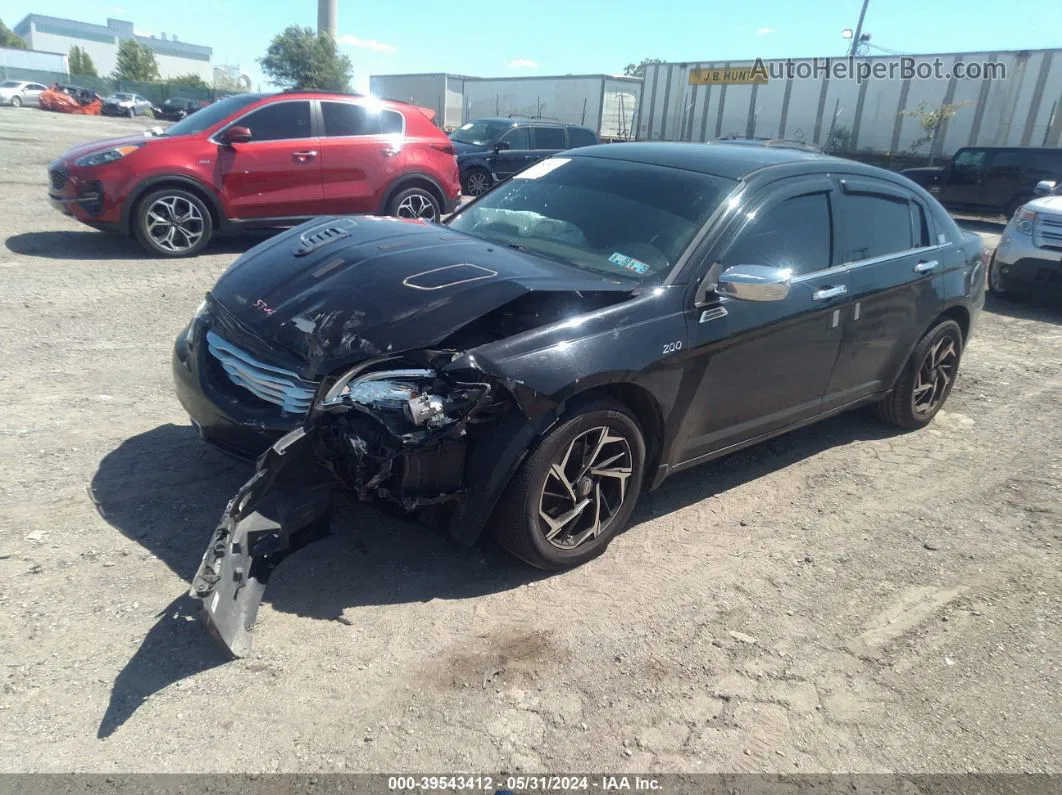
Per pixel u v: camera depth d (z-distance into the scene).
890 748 2.62
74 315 6.30
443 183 10.32
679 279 3.57
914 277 4.72
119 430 4.37
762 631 3.16
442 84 39.78
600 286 3.40
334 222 4.20
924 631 3.24
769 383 4.02
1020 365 7.02
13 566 3.11
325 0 51.69
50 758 2.30
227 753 2.38
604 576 3.45
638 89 34.56
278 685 2.66
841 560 3.72
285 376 3.13
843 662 3.02
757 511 4.16
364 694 2.65
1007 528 4.12
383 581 3.27
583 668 2.86
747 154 4.43
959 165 18.39
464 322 3.06
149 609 2.95
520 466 3.10
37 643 2.73
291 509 3.02
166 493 3.74
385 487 2.97
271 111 9.04
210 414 3.32
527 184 4.61
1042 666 3.07
